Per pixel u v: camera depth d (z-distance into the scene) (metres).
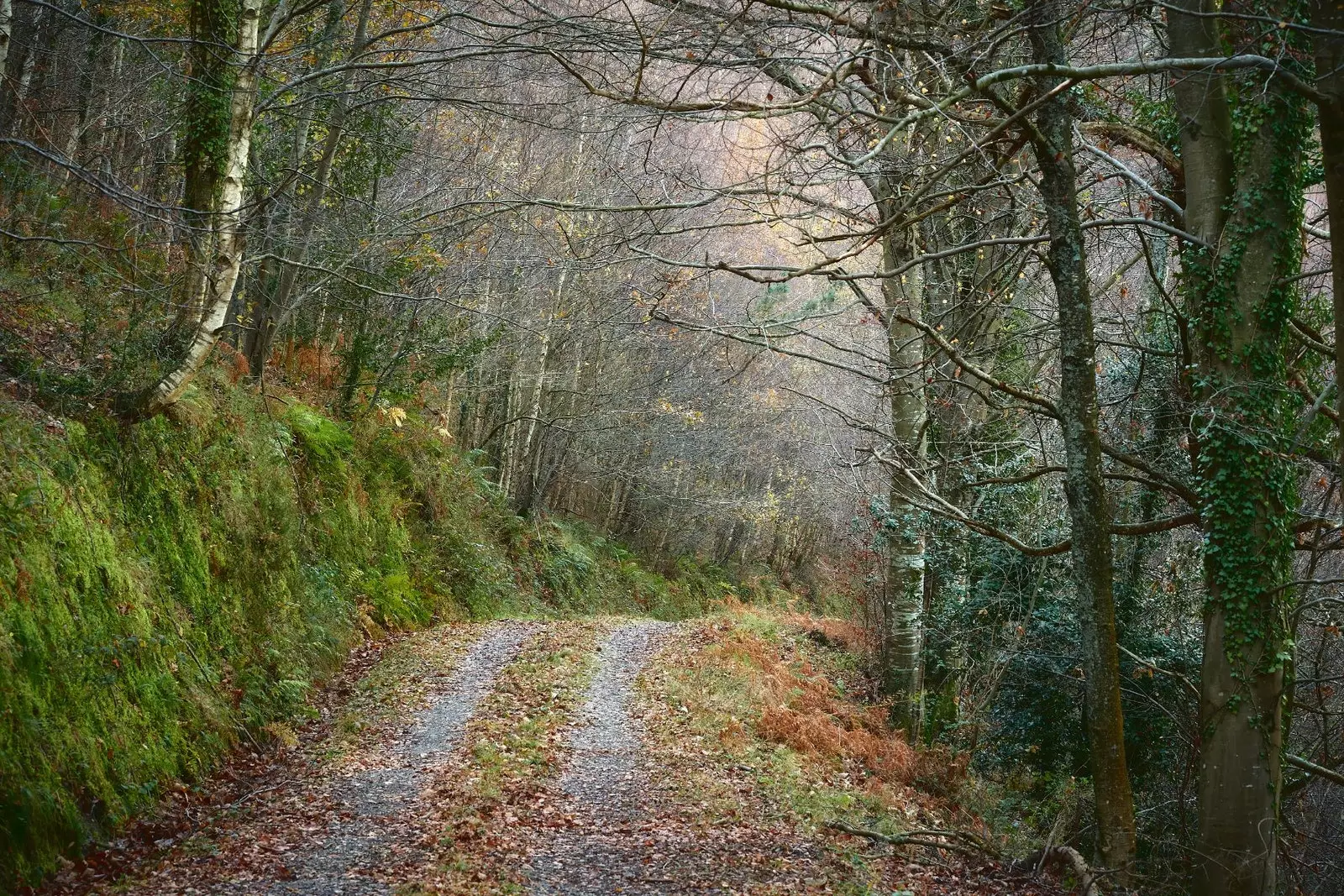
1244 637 9.50
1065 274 9.94
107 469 10.97
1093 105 11.57
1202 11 9.78
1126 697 14.41
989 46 9.93
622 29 11.93
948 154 13.02
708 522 38.53
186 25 16.92
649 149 10.27
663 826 9.55
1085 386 9.88
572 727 12.87
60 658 8.63
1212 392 9.86
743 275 9.79
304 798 9.64
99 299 13.62
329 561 16.97
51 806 7.65
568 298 27.77
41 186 13.98
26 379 10.86
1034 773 16.36
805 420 34.25
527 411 29.92
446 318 23.83
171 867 7.80
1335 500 12.77
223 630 11.93
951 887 9.05
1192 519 10.16
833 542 41.25
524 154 23.69
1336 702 15.72
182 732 9.98
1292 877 12.20
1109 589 9.81
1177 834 13.07
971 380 16.83
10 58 15.77
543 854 8.39
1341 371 7.91
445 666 15.53
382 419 22.62
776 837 9.70
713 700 15.10
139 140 19.16
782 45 10.29
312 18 17.91
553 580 27.12
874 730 15.95
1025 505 17.09
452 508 24.16
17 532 8.77
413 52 12.70
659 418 32.12
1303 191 10.25
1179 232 9.88
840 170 10.85
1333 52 7.68
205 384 14.58
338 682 14.37
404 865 7.84
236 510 13.58
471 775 10.38
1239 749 9.46
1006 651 16.14
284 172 17.72
